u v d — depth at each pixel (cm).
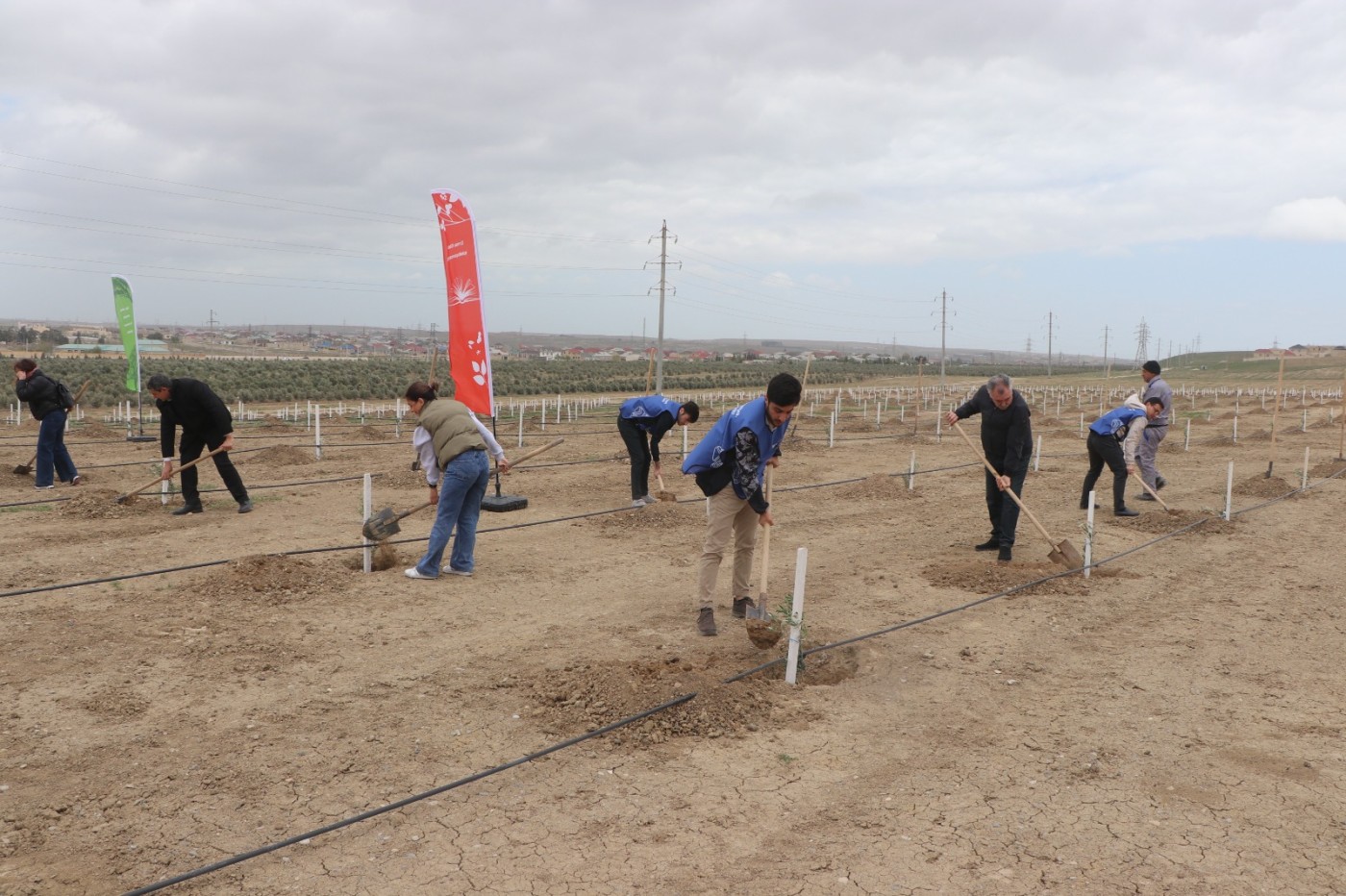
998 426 946
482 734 498
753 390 7294
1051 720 535
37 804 411
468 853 379
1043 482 1581
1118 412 1201
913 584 849
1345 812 425
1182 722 534
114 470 1556
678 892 353
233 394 5203
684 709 517
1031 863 378
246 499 1148
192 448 1116
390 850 380
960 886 360
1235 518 1205
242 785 434
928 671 616
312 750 474
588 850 383
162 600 734
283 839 387
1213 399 5959
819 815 417
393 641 652
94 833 389
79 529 1021
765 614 646
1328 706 562
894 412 4016
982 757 483
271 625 680
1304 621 747
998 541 991
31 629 657
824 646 641
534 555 939
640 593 795
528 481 1491
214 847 380
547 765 461
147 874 359
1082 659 648
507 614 724
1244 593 834
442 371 8531
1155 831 406
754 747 489
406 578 824
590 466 1709
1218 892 359
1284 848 393
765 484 670
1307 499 1391
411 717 518
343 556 895
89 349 10594
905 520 1184
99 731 490
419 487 1358
